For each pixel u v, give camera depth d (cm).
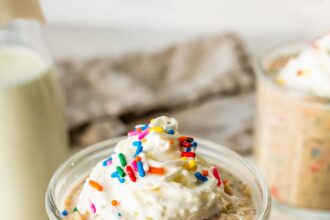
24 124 30
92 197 22
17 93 29
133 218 22
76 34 49
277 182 35
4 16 29
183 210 21
